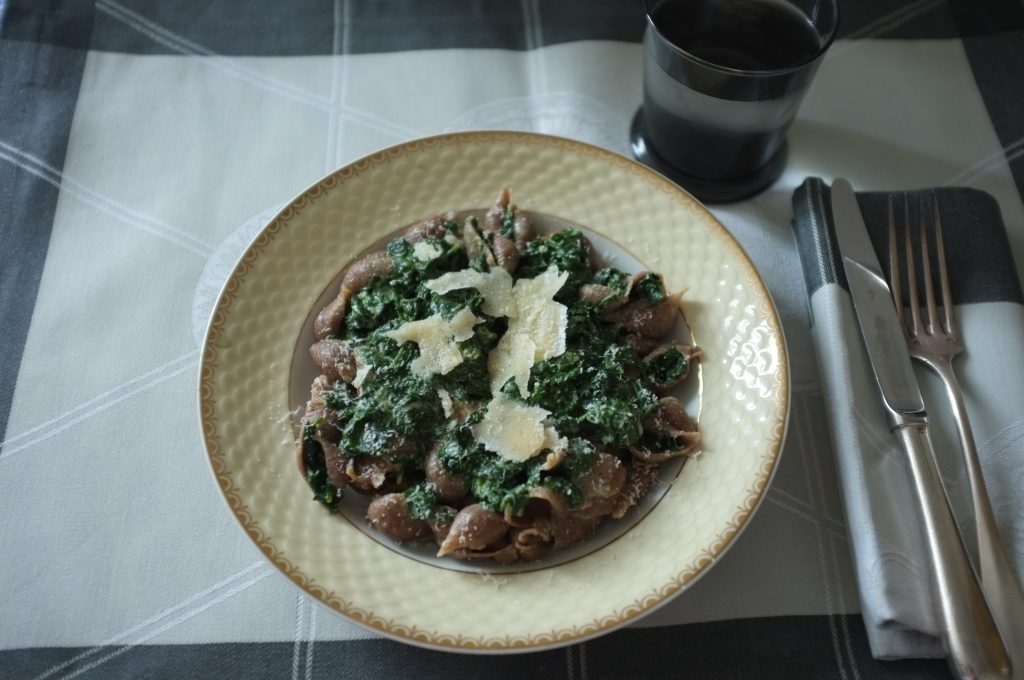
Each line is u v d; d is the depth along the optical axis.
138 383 0.42
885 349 0.41
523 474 0.38
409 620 0.34
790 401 0.40
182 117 0.49
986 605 0.35
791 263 0.46
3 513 0.39
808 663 0.37
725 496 0.37
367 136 0.49
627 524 0.37
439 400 0.39
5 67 0.49
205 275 0.45
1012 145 0.49
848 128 0.50
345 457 0.38
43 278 0.44
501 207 0.44
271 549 0.35
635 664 0.37
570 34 0.52
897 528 0.38
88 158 0.47
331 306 0.41
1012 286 0.43
